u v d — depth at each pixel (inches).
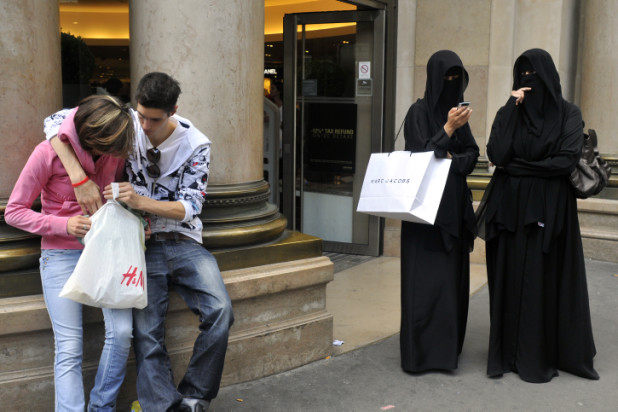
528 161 147.8
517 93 147.9
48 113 126.0
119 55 259.3
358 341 171.6
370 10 245.3
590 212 262.2
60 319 109.7
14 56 119.3
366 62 251.0
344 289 218.8
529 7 262.2
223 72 138.9
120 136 104.7
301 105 260.4
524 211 148.2
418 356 151.9
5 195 120.7
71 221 107.5
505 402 140.3
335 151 261.3
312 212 268.2
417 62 258.1
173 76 136.0
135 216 110.2
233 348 142.6
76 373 109.7
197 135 119.4
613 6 269.3
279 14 315.9
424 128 145.4
